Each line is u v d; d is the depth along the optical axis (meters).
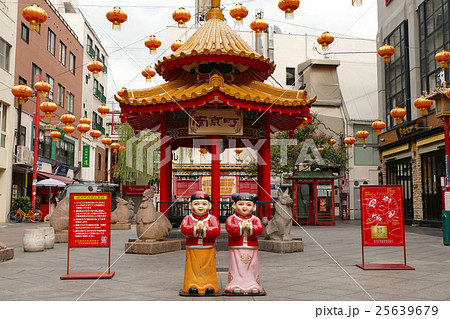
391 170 26.69
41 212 25.42
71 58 36.22
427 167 22.33
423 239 15.06
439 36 21.39
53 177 29.75
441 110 16.09
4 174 24.47
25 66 26.91
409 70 24.22
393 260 9.69
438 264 9.08
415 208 23.09
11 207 24.91
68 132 16.72
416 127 21.55
